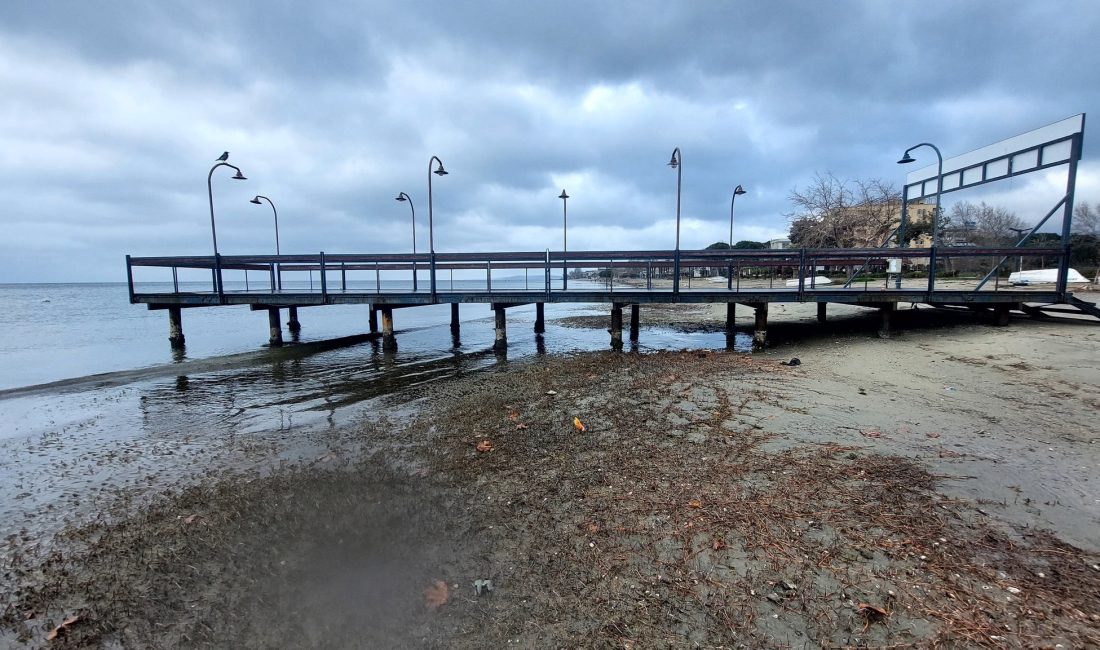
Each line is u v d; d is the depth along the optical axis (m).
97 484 5.05
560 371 9.83
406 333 18.98
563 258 13.19
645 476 4.38
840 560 2.97
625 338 16.75
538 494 4.13
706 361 10.40
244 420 7.43
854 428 5.51
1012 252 11.70
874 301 12.02
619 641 2.40
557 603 2.70
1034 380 7.26
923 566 2.88
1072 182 11.39
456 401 7.78
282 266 16.20
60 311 34.31
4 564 3.50
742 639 2.37
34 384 10.16
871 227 28.94
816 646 2.30
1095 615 2.41
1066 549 3.02
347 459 5.43
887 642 2.30
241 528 3.73
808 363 9.69
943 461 4.46
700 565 2.99
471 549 3.30
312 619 2.65
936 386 7.32
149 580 3.17
